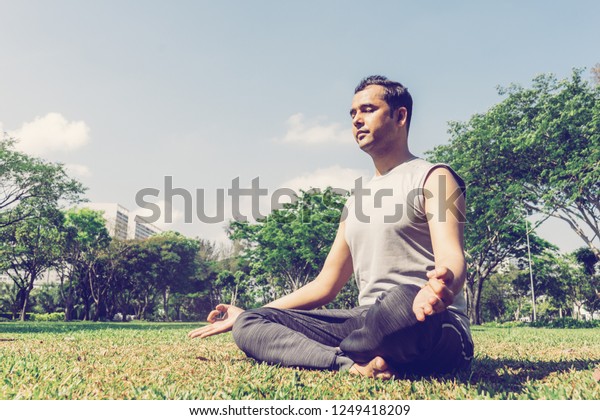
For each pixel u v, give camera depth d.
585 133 19.03
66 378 2.23
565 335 9.11
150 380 2.23
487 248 28.69
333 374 2.32
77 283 50.66
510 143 20.48
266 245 29.56
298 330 2.63
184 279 52.94
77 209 43.59
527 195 21.61
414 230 2.39
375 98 2.54
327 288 2.96
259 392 1.99
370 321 2.11
